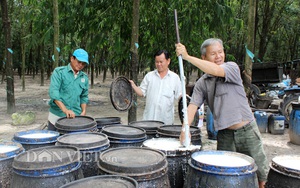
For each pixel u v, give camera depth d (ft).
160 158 7.11
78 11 23.50
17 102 38.01
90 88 59.41
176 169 8.01
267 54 86.84
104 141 8.38
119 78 11.25
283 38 88.02
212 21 24.32
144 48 26.55
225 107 8.64
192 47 27.68
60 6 23.41
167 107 13.10
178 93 13.21
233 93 8.62
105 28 23.30
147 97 13.35
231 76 8.32
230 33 58.23
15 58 84.12
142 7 24.27
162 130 10.04
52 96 11.65
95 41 23.63
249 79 20.75
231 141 8.93
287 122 25.86
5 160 7.29
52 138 8.95
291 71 52.49
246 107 8.77
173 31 25.76
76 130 9.75
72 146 7.66
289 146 20.43
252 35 20.21
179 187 8.10
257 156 8.76
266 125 24.64
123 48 24.09
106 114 30.68
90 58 52.44
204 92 9.16
